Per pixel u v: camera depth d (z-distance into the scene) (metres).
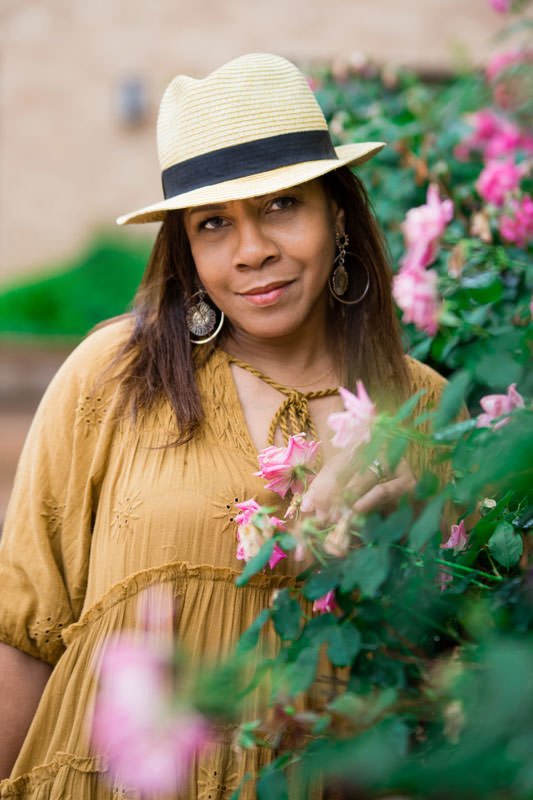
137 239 14.23
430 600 1.50
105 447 2.14
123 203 14.14
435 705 1.30
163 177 2.13
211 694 1.24
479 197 3.12
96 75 13.84
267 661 1.39
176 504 2.07
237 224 2.03
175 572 2.05
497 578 1.56
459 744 1.15
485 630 1.35
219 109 2.04
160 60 13.62
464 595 1.55
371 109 3.79
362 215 2.26
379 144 2.28
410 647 1.48
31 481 2.18
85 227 14.17
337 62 4.07
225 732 1.77
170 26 13.46
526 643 1.14
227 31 13.10
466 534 1.83
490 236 2.67
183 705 1.19
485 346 2.07
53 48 13.87
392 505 1.81
